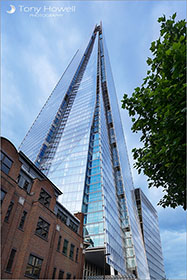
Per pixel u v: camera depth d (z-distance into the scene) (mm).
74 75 135500
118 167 84938
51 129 94000
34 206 21344
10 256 17359
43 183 24438
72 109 102312
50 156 78688
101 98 98000
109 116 107438
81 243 30438
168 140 7785
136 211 94625
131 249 59250
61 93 124812
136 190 122875
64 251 25641
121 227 61062
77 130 81062
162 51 8633
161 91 8125
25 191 21047
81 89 116438
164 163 8789
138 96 9578
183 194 9188
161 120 8750
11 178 18547
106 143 81562
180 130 7527
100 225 46438
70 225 29969
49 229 22859
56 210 27219
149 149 9953
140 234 85188
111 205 57688
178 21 9086
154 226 129125
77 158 66438
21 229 19266
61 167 67000
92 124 81000
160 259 113875
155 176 10062
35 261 19547
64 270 24406
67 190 56656
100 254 41594
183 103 7242
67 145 76688
